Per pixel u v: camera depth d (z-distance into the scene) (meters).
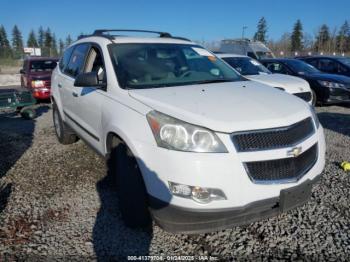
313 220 3.45
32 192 4.14
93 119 4.07
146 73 3.86
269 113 2.91
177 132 2.72
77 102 4.66
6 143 6.38
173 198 2.70
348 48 60.06
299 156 2.89
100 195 4.03
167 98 3.16
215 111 2.86
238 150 2.65
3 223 3.43
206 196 2.64
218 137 2.66
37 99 11.72
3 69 35.47
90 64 4.54
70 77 5.14
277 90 3.73
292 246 3.05
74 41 5.80
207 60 4.46
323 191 4.08
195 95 3.26
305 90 7.91
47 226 3.38
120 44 4.18
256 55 22.22
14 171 4.85
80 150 5.71
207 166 2.61
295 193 2.85
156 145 2.80
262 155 2.69
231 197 2.65
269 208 2.84
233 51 24.20
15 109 9.79
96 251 2.99
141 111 3.05
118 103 3.43
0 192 4.15
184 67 4.17
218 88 3.58
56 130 6.33
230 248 3.03
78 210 3.68
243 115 2.82
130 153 3.07
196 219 2.73
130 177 3.08
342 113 9.20
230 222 2.80
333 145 6.00
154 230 3.30
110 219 3.50
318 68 13.52
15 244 3.09
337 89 9.68
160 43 4.44
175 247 3.05
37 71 12.05
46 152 5.69
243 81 4.11
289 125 2.85
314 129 3.19
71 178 4.55
